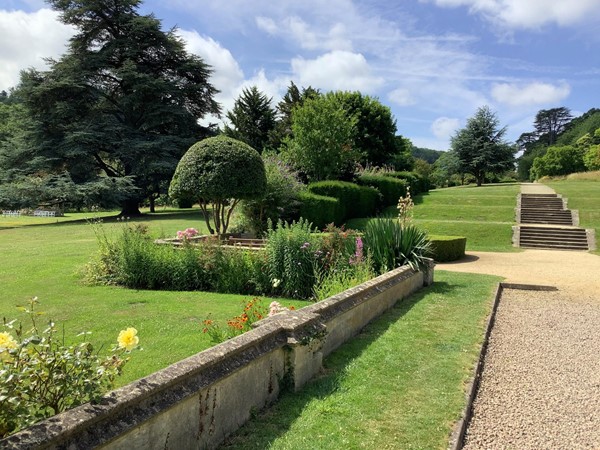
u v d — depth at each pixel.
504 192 29.00
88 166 28.27
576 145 64.75
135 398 2.27
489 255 14.51
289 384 3.71
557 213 21.17
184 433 2.58
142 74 27.33
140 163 27.91
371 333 5.48
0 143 32.66
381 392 3.75
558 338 5.81
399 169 49.03
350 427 3.14
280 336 3.68
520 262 12.85
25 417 2.12
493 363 4.86
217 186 11.98
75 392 2.26
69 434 1.95
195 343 5.14
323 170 22.66
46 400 2.29
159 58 31.09
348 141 23.45
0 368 2.18
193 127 31.28
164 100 30.08
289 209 16.58
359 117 34.62
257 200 13.66
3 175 27.28
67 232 18.78
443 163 49.81
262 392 3.39
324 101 23.31
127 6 29.34
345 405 3.48
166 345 5.08
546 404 3.88
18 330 2.56
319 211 17.23
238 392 3.09
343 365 4.34
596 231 17.52
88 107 28.83
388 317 6.26
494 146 45.28
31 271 10.00
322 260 8.27
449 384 3.97
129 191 28.55
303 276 8.15
